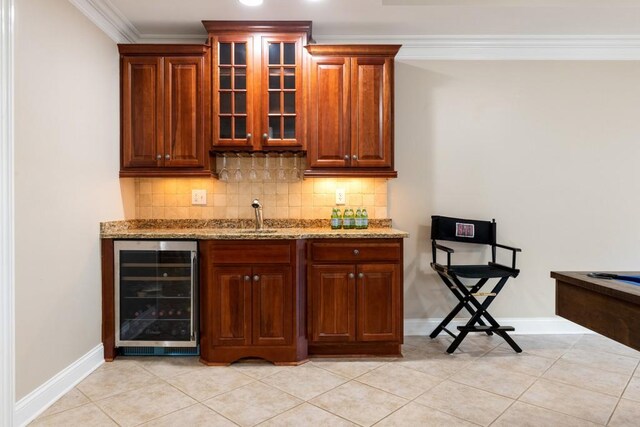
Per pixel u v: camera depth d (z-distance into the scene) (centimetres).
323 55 273
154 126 273
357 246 252
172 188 304
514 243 313
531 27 289
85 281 232
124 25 272
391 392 207
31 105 185
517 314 313
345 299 252
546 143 312
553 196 313
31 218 185
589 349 273
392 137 276
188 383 218
